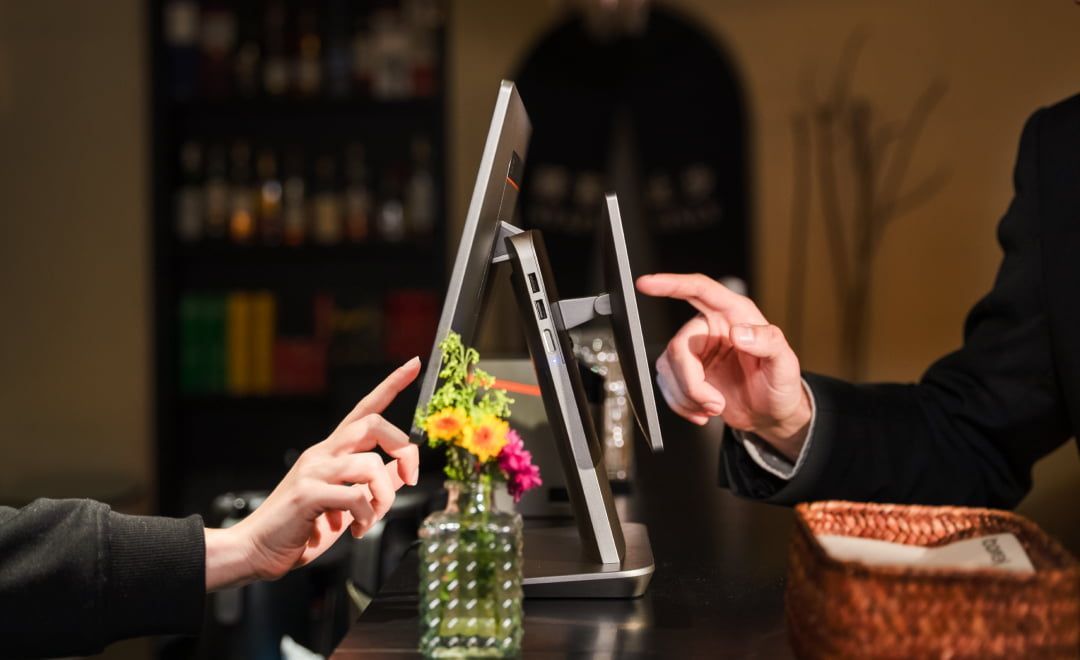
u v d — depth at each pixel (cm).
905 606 77
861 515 95
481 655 93
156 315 443
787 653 95
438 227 435
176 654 212
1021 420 133
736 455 137
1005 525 93
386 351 439
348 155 449
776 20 462
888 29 459
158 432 443
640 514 159
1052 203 134
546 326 114
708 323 128
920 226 462
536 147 458
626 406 184
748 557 131
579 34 458
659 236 457
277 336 464
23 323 466
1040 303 133
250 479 462
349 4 453
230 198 448
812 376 135
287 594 213
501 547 93
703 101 455
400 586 117
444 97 437
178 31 443
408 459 110
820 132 464
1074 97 141
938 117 459
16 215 464
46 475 467
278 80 438
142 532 109
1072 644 77
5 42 462
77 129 462
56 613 106
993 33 455
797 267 468
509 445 94
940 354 462
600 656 94
